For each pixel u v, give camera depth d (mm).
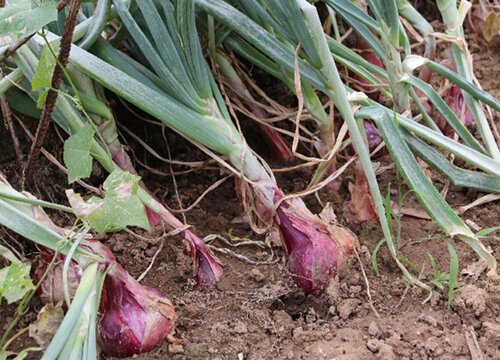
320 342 693
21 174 820
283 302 750
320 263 730
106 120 779
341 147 830
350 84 942
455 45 868
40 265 699
